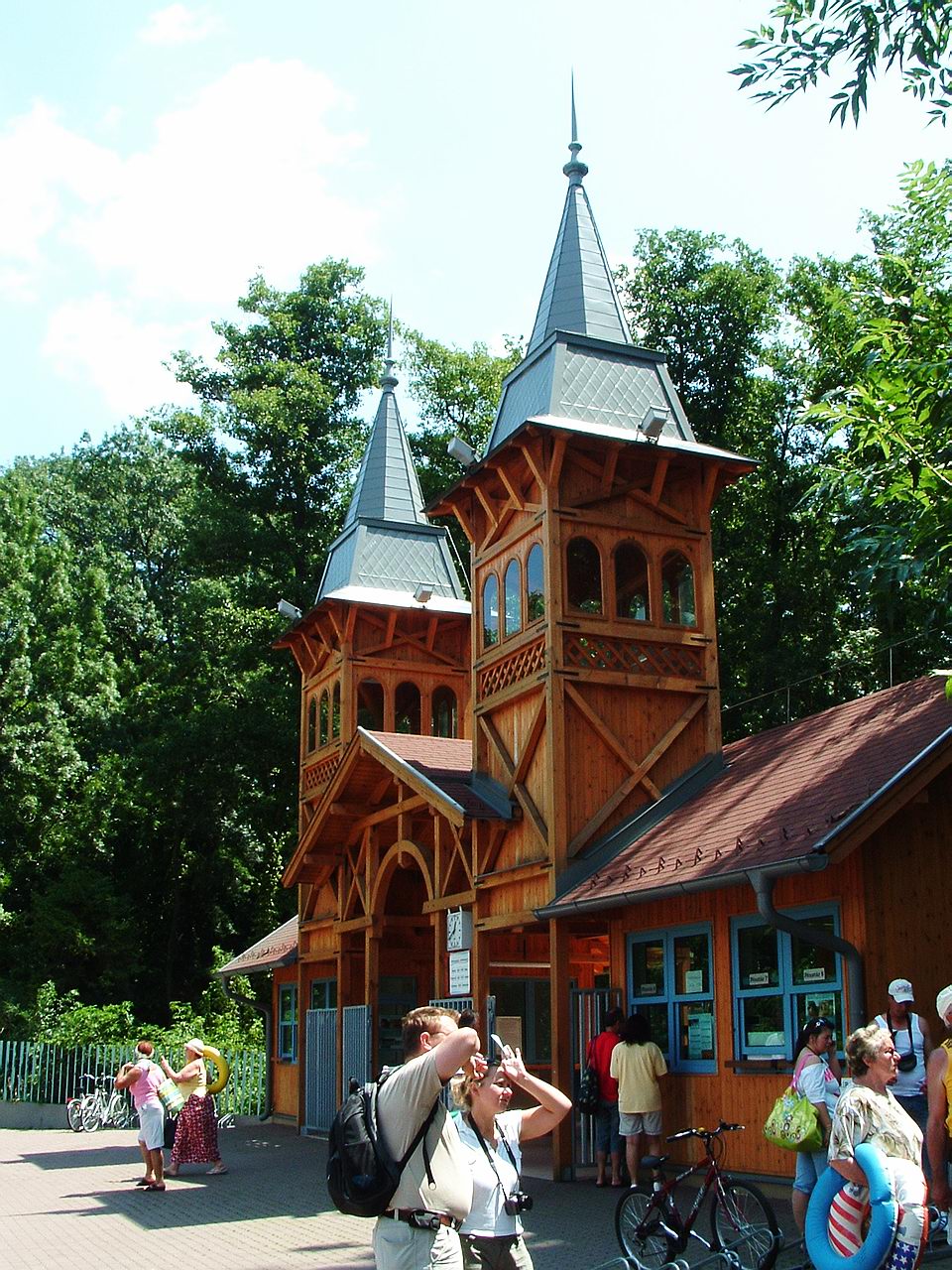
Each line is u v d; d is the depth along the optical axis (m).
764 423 34.62
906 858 13.43
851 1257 6.11
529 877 17.67
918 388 11.79
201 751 39.53
